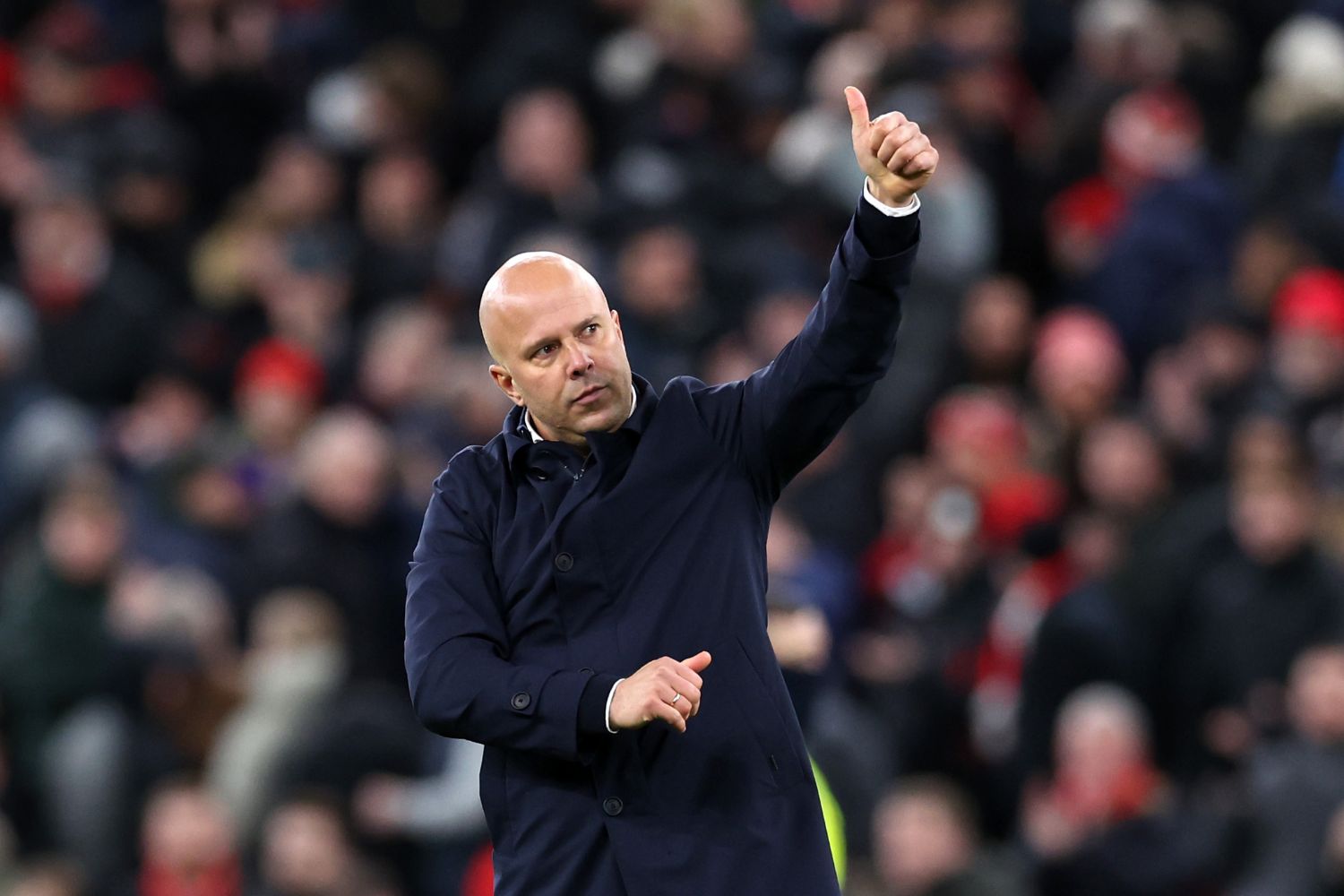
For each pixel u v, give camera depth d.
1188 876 31.52
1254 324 39.97
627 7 50.97
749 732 13.80
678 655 13.80
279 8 53.94
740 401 14.27
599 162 48.75
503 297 13.71
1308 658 32.25
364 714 34.16
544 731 13.35
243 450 42.47
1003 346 40.81
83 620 37.31
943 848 31.33
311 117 52.25
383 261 47.44
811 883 13.73
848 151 44.38
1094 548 35.19
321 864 32.59
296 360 43.66
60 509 37.53
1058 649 33.62
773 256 43.94
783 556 35.25
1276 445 34.44
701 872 13.61
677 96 46.19
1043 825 32.12
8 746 36.66
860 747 31.67
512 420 14.33
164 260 49.62
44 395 44.53
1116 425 35.84
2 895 35.22
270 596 37.91
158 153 50.16
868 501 39.94
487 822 14.21
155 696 35.66
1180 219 43.44
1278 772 31.84
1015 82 49.53
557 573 13.80
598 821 13.77
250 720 34.97
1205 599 34.41
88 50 52.75
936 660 34.84
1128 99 45.78
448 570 14.01
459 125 50.84
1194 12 50.12
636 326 42.44
